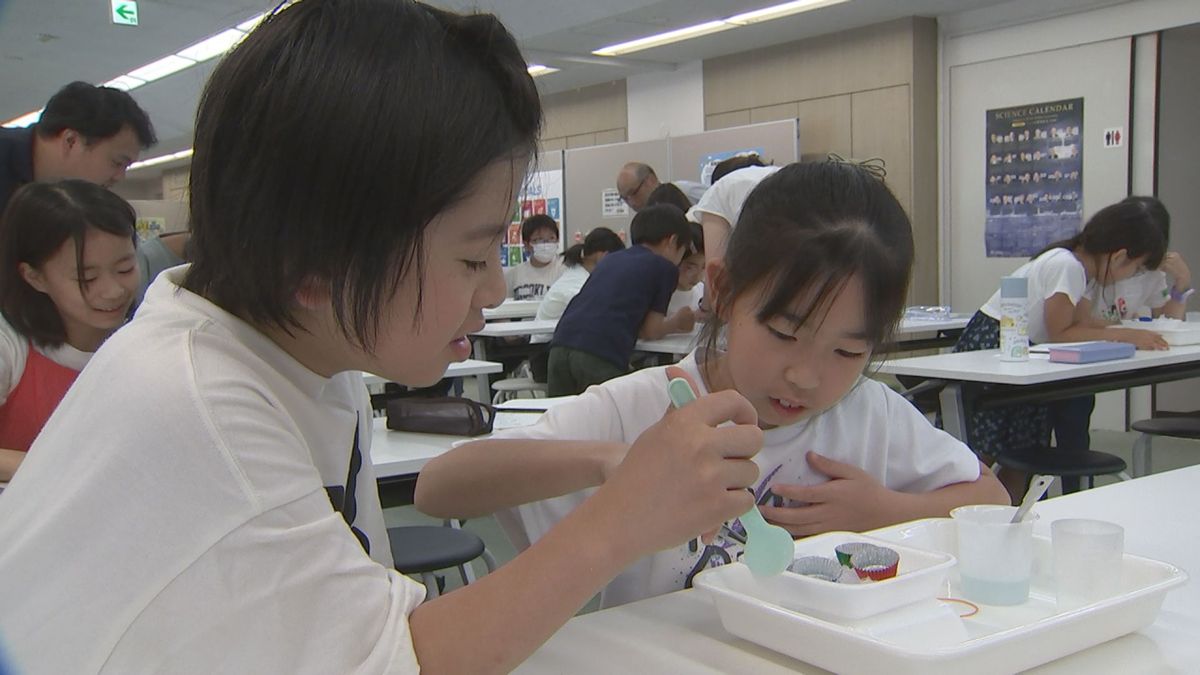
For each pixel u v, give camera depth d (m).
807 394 0.98
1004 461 2.52
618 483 0.63
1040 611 0.81
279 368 0.64
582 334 3.51
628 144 7.48
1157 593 0.76
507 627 0.58
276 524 0.54
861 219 0.94
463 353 0.64
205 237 0.59
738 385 1.02
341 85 0.54
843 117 6.25
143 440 0.53
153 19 6.48
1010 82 5.53
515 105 0.59
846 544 0.86
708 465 0.61
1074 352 2.58
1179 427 2.85
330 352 0.65
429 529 1.92
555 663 0.73
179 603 0.51
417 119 0.54
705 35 6.31
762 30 6.19
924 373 2.52
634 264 3.60
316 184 0.54
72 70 8.03
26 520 0.55
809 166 1.03
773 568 0.78
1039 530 1.04
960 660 0.66
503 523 1.11
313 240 0.55
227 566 0.52
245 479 0.53
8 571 0.54
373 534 0.87
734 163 3.43
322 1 0.57
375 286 0.56
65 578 0.52
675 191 4.21
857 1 5.45
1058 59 5.29
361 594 0.56
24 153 2.20
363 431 0.85
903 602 0.76
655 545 0.61
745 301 0.99
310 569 0.54
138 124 2.32
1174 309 3.60
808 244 0.92
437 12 0.59
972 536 0.84
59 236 1.58
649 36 6.36
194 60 7.63
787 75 6.57
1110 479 3.44
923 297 5.91
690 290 4.06
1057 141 5.34
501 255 0.64
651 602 0.87
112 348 0.59
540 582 0.59
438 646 0.57
